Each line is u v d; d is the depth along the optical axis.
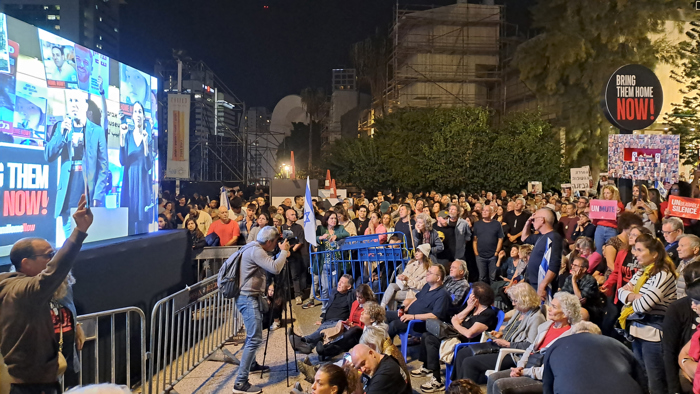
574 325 3.96
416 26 43.38
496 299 8.24
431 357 5.60
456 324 5.54
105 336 5.24
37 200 4.59
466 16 41.94
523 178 29.50
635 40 28.89
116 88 6.09
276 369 6.26
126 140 6.36
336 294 7.06
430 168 31.00
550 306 4.45
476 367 4.95
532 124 30.67
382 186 34.22
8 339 2.94
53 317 3.21
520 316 5.22
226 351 6.55
